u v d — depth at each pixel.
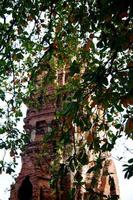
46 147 16.94
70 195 9.66
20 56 12.09
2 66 12.23
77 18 10.82
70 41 13.34
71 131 9.73
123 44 7.57
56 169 15.14
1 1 12.00
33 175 18.30
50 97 17.09
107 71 8.31
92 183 10.36
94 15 10.11
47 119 20.98
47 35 11.96
